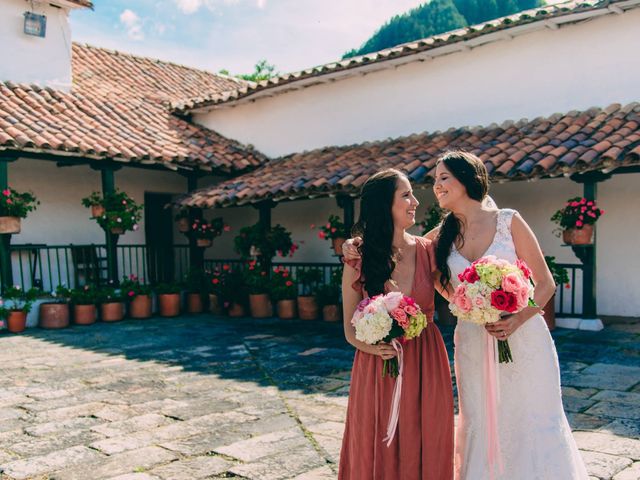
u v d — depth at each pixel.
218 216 14.14
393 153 10.10
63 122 10.76
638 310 8.76
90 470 3.79
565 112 9.13
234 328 9.51
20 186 10.89
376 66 10.90
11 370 6.68
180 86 15.43
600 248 9.06
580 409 4.72
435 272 2.72
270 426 4.58
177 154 11.34
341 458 2.75
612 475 3.45
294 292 10.49
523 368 2.56
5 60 11.14
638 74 8.46
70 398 5.51
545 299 2.55
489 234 2.60
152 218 13.37
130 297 10.73
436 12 24.59
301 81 11.84
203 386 5.87
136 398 5.47
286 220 12.68
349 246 2.61
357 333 2.42
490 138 9.25
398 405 2.49
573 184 9.11
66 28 12.04
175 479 3.62
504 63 9.72
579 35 8.95
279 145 12.81
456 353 2.74
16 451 4.16
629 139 7.43
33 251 10.91
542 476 2.48
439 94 10.48
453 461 2.52
